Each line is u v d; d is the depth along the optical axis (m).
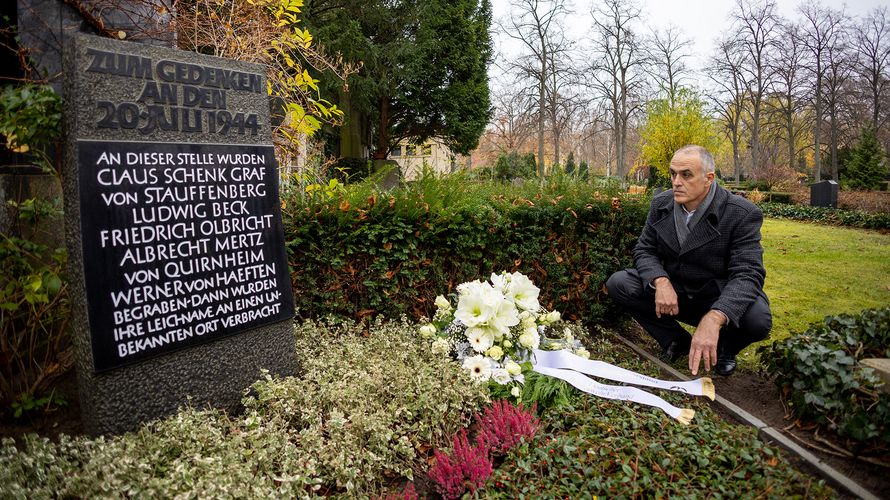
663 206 3.41
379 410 2.40
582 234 4.15
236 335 2.73
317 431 2.24
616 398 2.69
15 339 2.59
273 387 2.57
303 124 4.18
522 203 4.04
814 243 9.48
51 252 2.86
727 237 3.11
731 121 36.25
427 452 2.42
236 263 2.73
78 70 2.20
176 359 2.50
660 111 20.34
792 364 2.75
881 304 5.06
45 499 1.78
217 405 2.65
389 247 3.56
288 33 4.19
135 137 2.36
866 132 24.84
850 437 2.35
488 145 39.56
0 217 2.73
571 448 2.20
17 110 2.34
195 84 2.57
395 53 13.79
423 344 3.08
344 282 3.60
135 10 3.79
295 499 1.98
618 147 33.38
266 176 2.88
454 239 3.78
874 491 2.09
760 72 34.22
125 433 2.21
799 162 41.75
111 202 2.28
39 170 3.20
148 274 2.39
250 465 2.00
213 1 4.24
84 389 2.30
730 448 2.23
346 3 13.53
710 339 2.78
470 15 18.03
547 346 3.22
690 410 2.55
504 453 2.34
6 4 3.34
